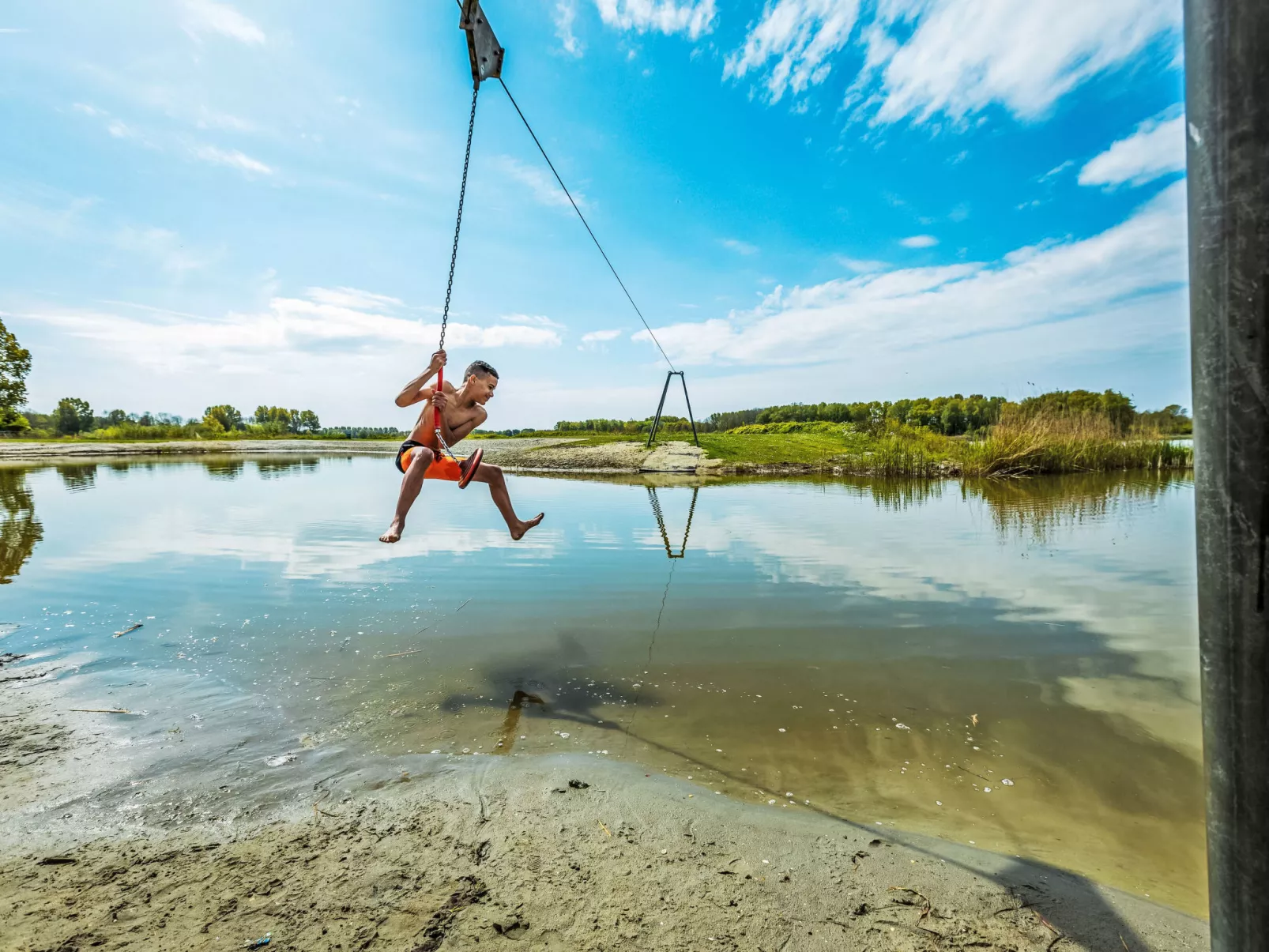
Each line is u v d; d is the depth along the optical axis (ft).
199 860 8.34
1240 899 3.88
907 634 17.54
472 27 12.59
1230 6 3.47
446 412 16.19
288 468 79.71
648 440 82.64
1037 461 62.54
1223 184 3.55
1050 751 11.40
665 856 8.41
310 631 17.92
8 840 8.80
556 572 24.56
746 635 17.54
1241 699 3.76
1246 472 3.59
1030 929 7.09
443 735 12.06
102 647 16.67
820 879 7.95
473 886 7.80
